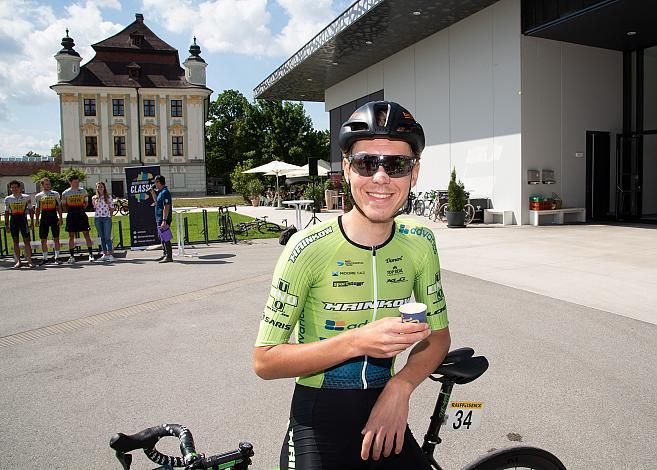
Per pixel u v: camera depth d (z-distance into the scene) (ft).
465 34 59.82
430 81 66.80
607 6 43.37
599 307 20.51
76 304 23.54
